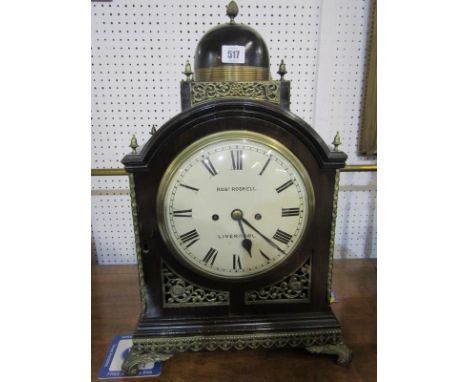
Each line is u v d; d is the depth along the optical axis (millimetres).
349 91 1161
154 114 1150
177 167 692
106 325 937
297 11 1088
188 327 777
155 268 757
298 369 789
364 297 1067
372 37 1077
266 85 722
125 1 1055
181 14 1072
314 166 724
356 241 1333
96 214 1246
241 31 750
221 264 751
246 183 706
